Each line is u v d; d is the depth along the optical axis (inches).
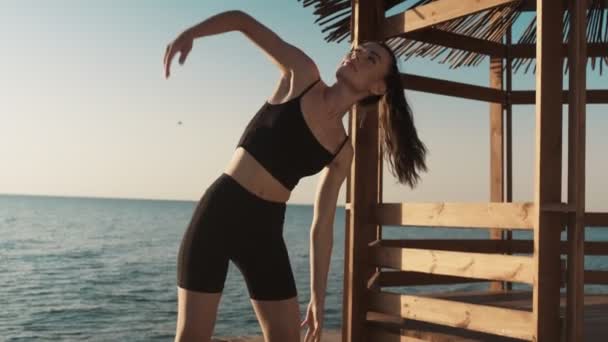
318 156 90.0
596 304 229.8
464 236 4050.2
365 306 177.2
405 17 169.0
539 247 130.3
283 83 92.9
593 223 229.1
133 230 3432.6
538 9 130.8
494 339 160.2
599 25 220.8
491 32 233.0
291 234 3292.3
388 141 102.7
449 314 154.3
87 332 741.3
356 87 92.6
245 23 87.4
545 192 130.7
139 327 772.0
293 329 91.6
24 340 699.4
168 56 80.0
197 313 86.0
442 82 213.8
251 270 89.1
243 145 89.5
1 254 1866.4
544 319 131.1
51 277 1344.7
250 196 87.7
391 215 170.7
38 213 5930.1
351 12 180.5
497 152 257.9
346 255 178.7
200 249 86.5
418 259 162.1
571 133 129.4
